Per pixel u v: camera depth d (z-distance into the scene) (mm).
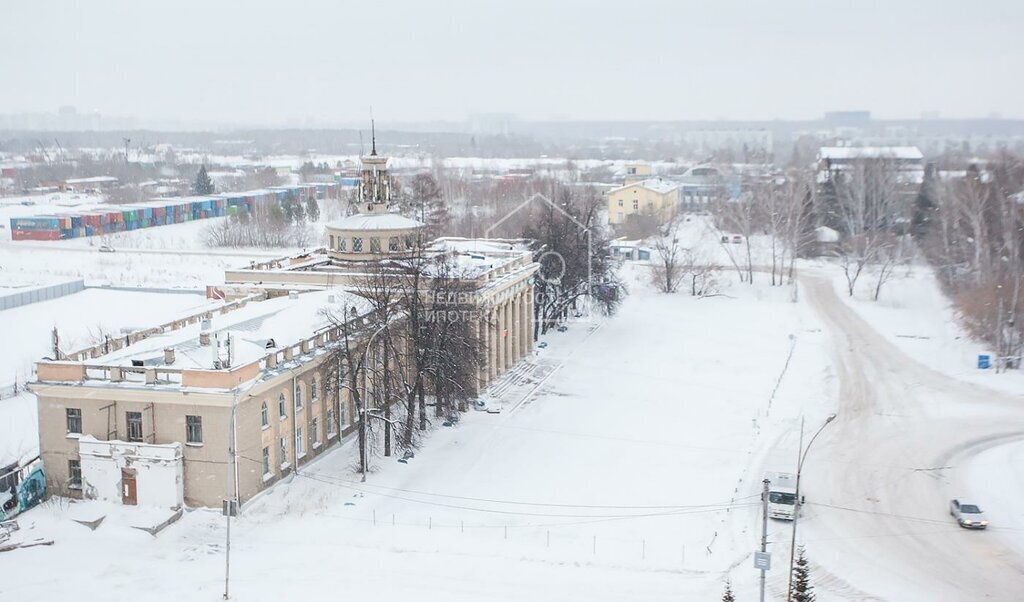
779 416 91188
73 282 135875
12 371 96562
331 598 53094
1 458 72500
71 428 66312
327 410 78062
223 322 77625
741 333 129000
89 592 53094
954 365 110938
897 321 135500
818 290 159250
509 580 56062
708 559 59531
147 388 64000
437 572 56938
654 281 160625
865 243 170125
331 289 93062
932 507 68938
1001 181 154375
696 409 93312
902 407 94188
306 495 68375
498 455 78938
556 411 92125
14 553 57719
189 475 64875
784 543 62312
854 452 80688
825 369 109188
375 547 60469
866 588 55969
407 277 87188
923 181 193375
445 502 68438
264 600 52688
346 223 102375
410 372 90062
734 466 76812
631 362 112875
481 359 90188
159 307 125500
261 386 66250
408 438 78500
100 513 63000
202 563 57531
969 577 57750
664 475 74750
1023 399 96812
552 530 63781
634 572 57500
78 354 68875
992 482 73938
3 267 167125
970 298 124938
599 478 74000
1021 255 130750
